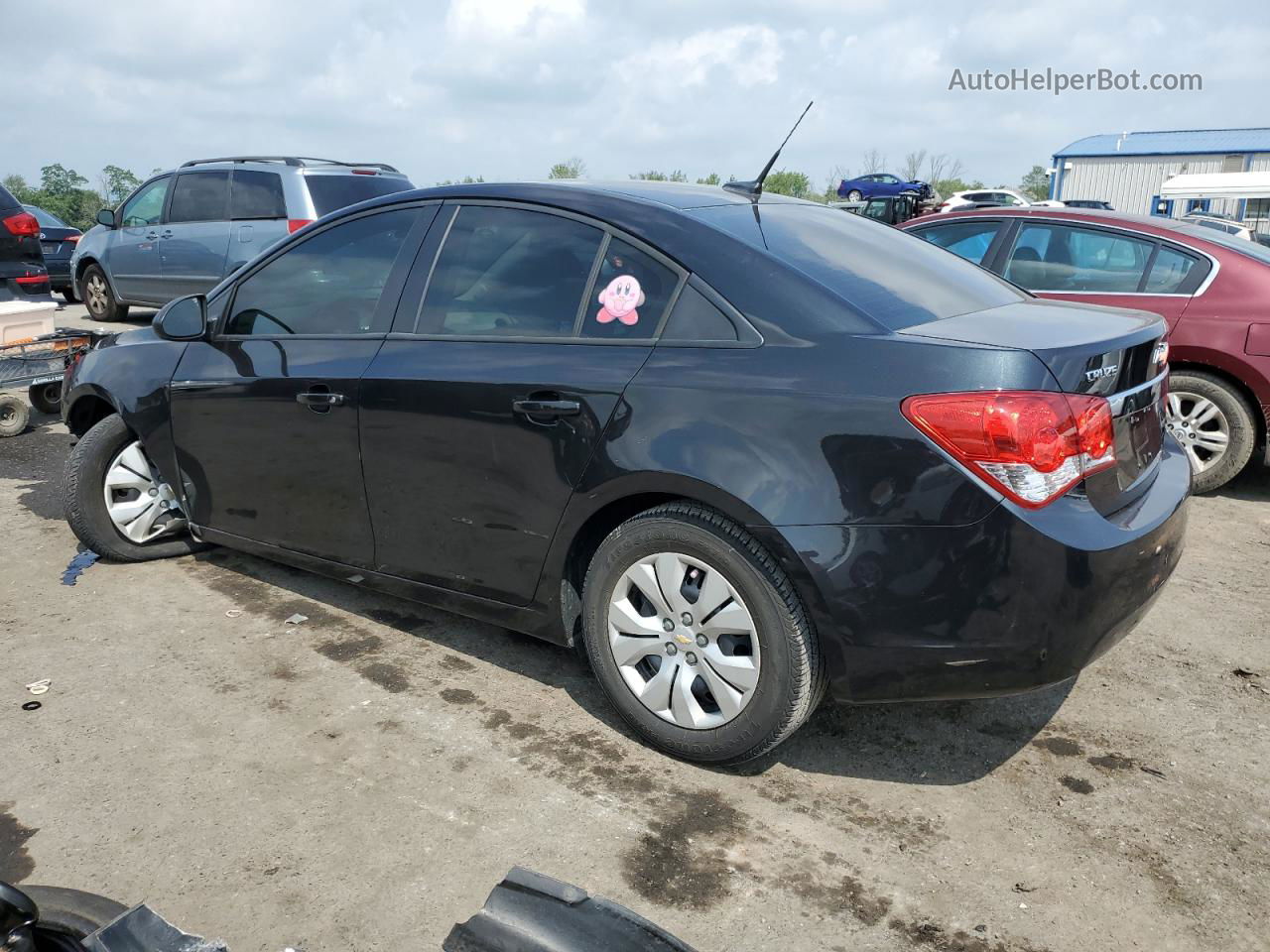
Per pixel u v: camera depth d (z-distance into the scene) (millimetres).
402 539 3453
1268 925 2354
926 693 2609
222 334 4031
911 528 2488
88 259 12000
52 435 7098
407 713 3248
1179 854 2605
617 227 3070
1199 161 44125
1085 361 2543
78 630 3828
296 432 3658
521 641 3799
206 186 10734
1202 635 3938
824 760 3027
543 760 2992
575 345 3029
